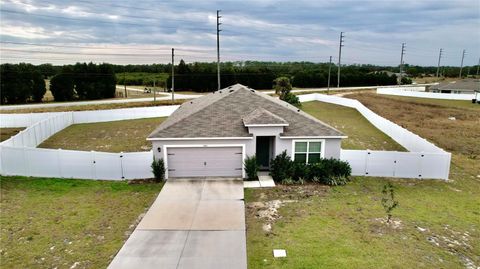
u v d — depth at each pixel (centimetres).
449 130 3284
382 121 3209
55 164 1842
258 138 1928
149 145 2659
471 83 6569
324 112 4462
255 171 1834
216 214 1405
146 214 1405
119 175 1862
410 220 1388
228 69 8731
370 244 1188
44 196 1612
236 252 1120
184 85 8181
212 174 1867
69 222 1358
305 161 1897
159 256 1095
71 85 6322
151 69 13150
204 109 1997
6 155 1828
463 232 1296
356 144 2700
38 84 6072
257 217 1405
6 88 5697
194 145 1816
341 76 9538
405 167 1931
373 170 1953
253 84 8338
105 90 6719
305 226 1323
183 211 1436
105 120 3800
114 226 1330
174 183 1773
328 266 1051
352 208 1505
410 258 1105
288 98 4512
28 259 1098
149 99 5969
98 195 1642
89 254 1130
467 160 2297
